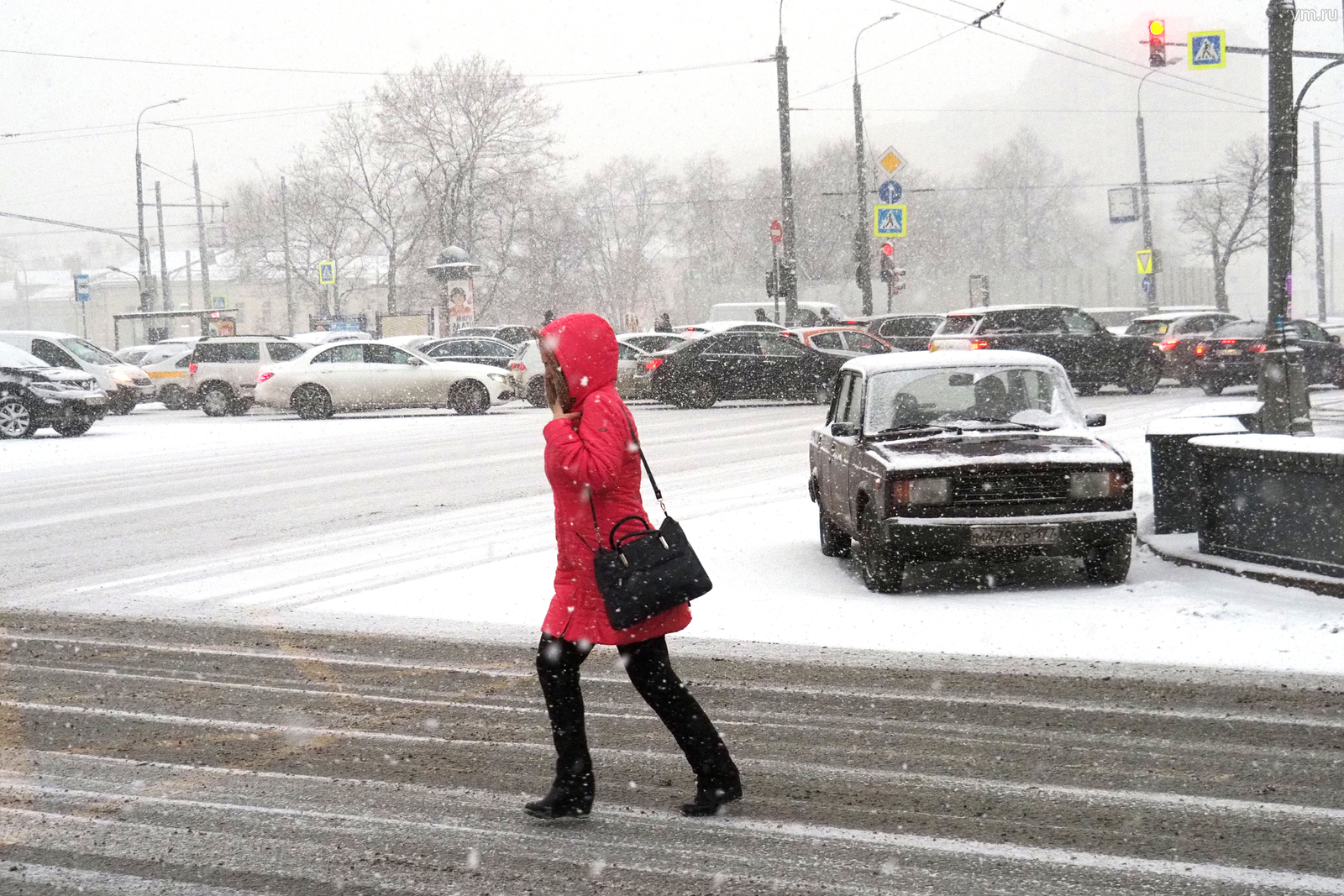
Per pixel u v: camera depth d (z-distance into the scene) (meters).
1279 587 8.24
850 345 29.06
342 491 15.03
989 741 5.32
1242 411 11.20
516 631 7.87
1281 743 5.18
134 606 8.79
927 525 8.30
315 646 7.51
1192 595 8.17
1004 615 7.88
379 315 51.31
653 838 4.25
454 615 8.37
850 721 5.67
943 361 9.66
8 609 8.74
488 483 15.55
